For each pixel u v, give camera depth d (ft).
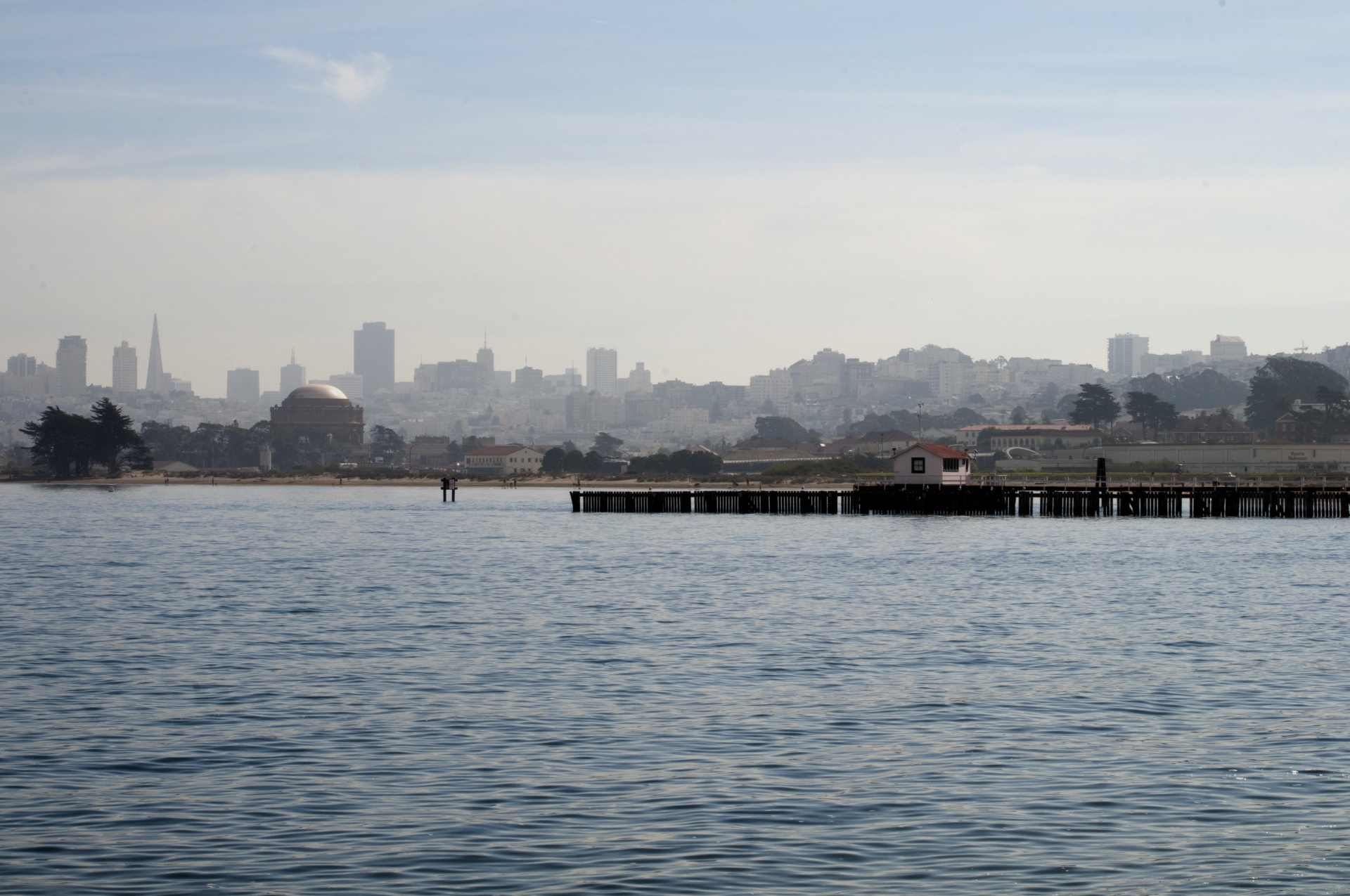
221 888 72.13
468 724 113.29
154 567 283.18
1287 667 142.20
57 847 79.15
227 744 105.60
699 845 79.15
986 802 88.28
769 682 133.69
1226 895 71.20
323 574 263.70
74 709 120.37
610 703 122.72
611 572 265.13
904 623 180.96
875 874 74.02
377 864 75.82
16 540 379.96
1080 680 134.31
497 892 71.20
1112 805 87.56
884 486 460.96
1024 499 447.42
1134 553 303.68
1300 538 352.69
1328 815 85.20
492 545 352.28
